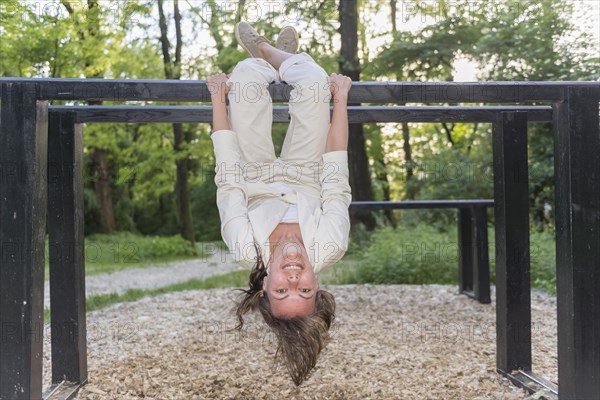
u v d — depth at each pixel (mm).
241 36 3057
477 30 12938
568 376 2662
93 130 16422
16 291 2459
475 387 3459
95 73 14289
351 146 14305
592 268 2643
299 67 2740
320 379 3641
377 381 3602
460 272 6980
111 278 10539
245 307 2375
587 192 2660
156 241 16797
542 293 7027
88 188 19547
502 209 3643
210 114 3668
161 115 3627
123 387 3500
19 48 12977
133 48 14820
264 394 3375
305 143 2660
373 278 8305
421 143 20797
